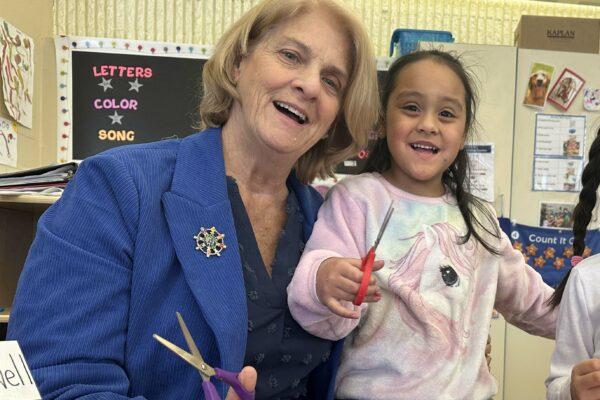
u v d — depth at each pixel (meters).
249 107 0.99
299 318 0.98
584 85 2.32
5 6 1.91
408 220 1.17
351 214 1.15
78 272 0.82
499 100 2.29
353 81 1.07
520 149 2.30
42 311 0.80
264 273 0.99
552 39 2.33
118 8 2.70
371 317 1.10
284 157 1.02
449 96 1.19
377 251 1.12
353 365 1.09
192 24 2.75
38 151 2.21
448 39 2.28
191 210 0.91
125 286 0.84
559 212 2.30
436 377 1.05
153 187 0.91
